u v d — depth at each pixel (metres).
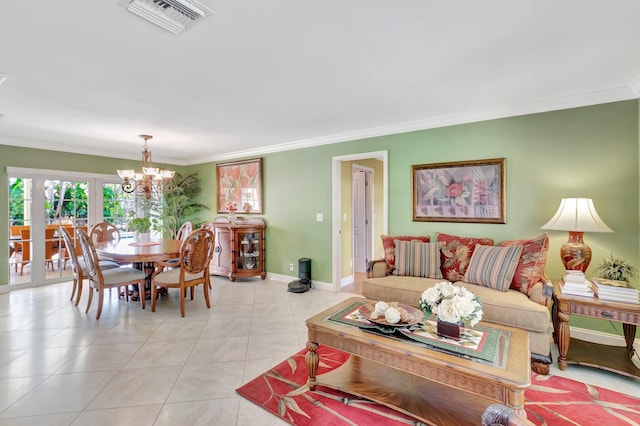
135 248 3.82
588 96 2.73
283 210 5.05
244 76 2.37
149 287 4.08
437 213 3.56
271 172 5.18
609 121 2.69
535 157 3.01
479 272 2.82
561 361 2.34
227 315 3.46
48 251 4.88
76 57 2.04
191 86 2.56
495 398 1.43
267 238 5.28
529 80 2.47
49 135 4.25
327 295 4.29
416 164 3.70
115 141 4.64
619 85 2.57
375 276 3.31
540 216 2.99
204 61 2.12
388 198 3.92
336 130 4.08
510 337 1.82
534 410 1.87
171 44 1.90
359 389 1.96
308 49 1.98
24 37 1.79
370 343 1.76
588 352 2.44
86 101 2.88
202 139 4.55
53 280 4.91
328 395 2.00
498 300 2.44
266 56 2.07
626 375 2.18
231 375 2.24
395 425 1.73
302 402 1.93
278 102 2.96
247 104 3.01
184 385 2.11
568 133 2.85
